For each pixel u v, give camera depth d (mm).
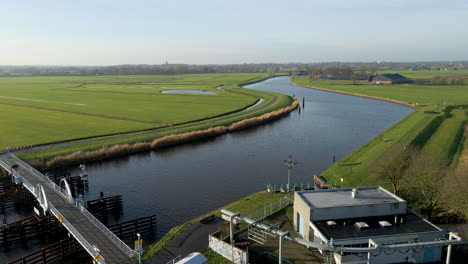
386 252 40719
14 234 55969
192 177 83000
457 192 55219
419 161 74375
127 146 102875
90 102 199500
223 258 43188
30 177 72000
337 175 79562
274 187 72250
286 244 45969
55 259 50562
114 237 47188
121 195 68188
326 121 150250
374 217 45875
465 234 48281
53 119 145375
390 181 64750
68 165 90875
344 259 40000
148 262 42594
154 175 84750
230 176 83250
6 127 128625
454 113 149000
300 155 99812
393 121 148000
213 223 53875
